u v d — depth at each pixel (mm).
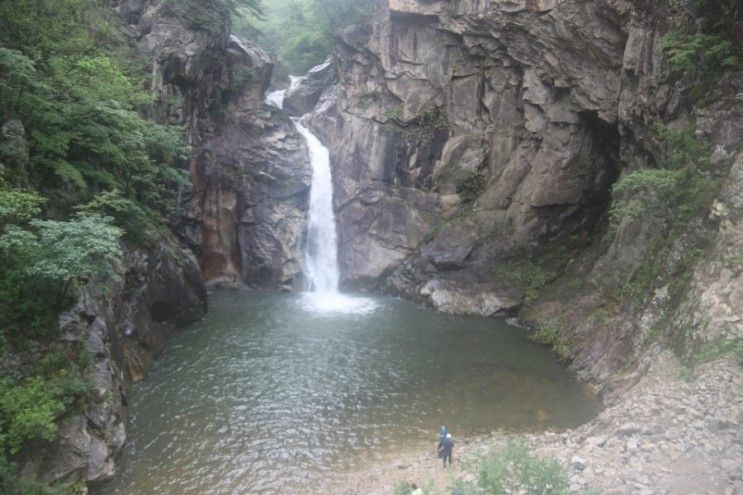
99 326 17750
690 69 22391
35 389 13875
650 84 24578
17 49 20641
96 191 23406
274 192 39125
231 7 40562
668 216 22656
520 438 14992
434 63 37812
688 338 17453
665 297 20469
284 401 20719
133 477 15648
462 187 37375
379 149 39469
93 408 15922
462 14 33844
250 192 38656
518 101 35375
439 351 26344
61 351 15625
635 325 21859
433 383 22594
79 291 17469
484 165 36938
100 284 18734
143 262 24672
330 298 36156
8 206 15156
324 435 18281
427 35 37781
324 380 22688
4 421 12906
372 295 37375
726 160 19797
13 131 18406
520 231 34812
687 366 16766
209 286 37438
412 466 16125
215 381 22297
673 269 20844
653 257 22750
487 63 35844
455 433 18453
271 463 16547
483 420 19422
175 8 35344
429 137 38344
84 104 21750
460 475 14984
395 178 39031
